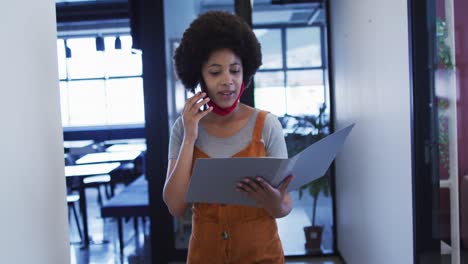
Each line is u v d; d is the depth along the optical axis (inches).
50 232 36.4
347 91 113.8
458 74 92.6
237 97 41.0
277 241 43.6
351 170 112.2
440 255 68.1
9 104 30.3
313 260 132.6
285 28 138.8
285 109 138.1
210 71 39.9
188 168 40.5
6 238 29.5
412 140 67.6
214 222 42.0
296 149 136.7
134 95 217.3
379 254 88.6
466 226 93.0
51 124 37.3
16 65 31.4
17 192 31.1
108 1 217.9
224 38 39.2
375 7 84.7
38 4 35.4
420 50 66.2
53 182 37.3
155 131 125.6
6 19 30.2
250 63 42.4
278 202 38.7
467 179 93.4
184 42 41.9
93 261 136.6
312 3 137.1
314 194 137.6
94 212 197.8
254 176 36.1
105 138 213.9
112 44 213.2
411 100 67.2
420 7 65.9
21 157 31.8
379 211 87.4
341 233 129.1
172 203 41.4
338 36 123.2
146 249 146.4
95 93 218.4
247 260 42.1
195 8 127.5
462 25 90.1
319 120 136.2
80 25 224.2
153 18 124.7
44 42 36.4
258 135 42.1
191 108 40.2
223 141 42.3
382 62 81.5
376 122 87.1
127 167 202.4
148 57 125.3
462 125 95.0
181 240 131.9
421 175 67.4
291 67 138.3
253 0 138.2
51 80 37.6
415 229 68.2
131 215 135.5
